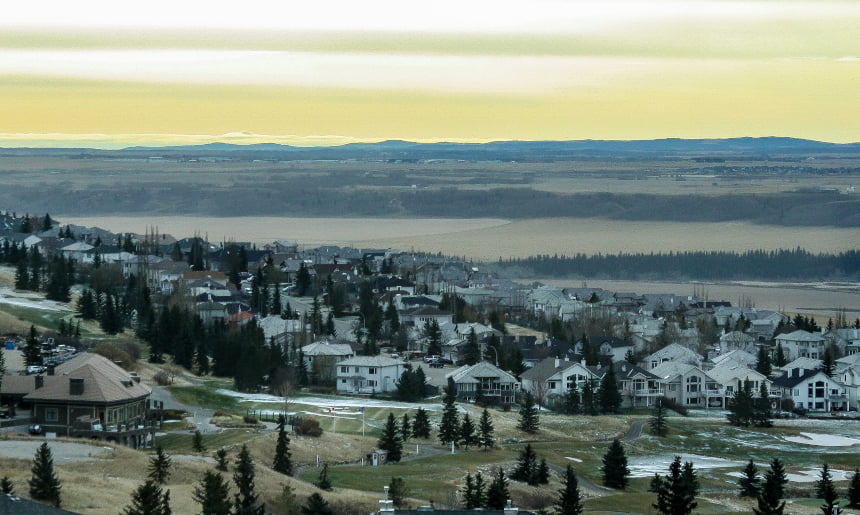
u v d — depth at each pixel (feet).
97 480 501.97
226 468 557.74
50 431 613.11
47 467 461.37
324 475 579.48
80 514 428.15
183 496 504.84
